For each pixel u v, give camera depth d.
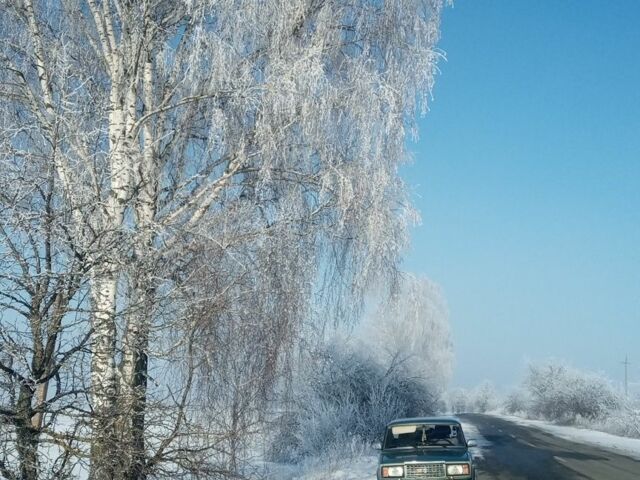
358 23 14.31
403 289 14.80
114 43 12.58
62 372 6.54
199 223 9.91
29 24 11.95
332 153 13.48
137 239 7.41
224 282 9.04
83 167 8.25
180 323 7.62
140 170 10.52
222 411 9.01
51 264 6.68
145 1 12.32
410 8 14.45
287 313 11.34
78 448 6.39
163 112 13.26
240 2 12.93
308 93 12.63
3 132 7.47
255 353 10.35
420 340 52.19
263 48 13.52
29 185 6.59
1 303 6.19
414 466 11.41
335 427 21.23
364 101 13.33
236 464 8.30
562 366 58.78
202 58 12.76
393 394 24.86
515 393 76.38
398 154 13.97
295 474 16.12
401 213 14.18
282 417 11.41
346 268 14.38
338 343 24.48
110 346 6.89
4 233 6.25
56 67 8.40
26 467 6.05
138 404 6.95
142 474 7.05
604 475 16.27
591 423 46.19
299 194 13.57
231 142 13.14
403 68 14.11
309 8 13.91
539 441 28.44
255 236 10.68
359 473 16.53
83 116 8.01
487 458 20.56
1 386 6.11
